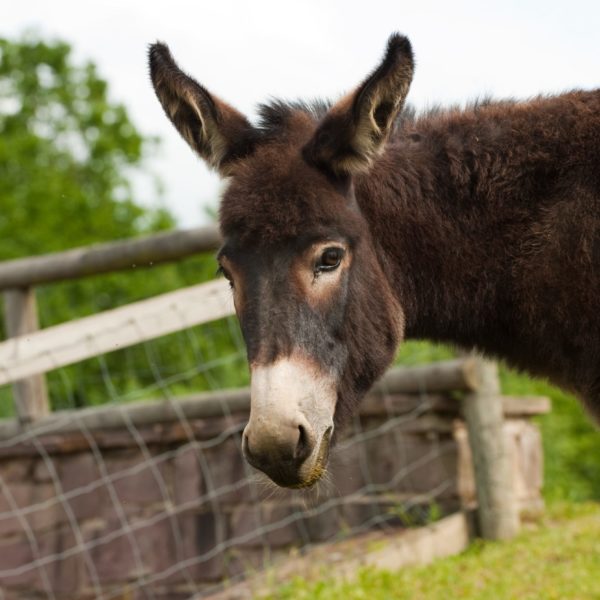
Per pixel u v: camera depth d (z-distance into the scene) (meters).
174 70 3.82
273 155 3.69
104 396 10.29
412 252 4.02
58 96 26.72
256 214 3.51
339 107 3.72
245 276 3.49
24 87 26.73
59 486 6.94
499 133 4.08
